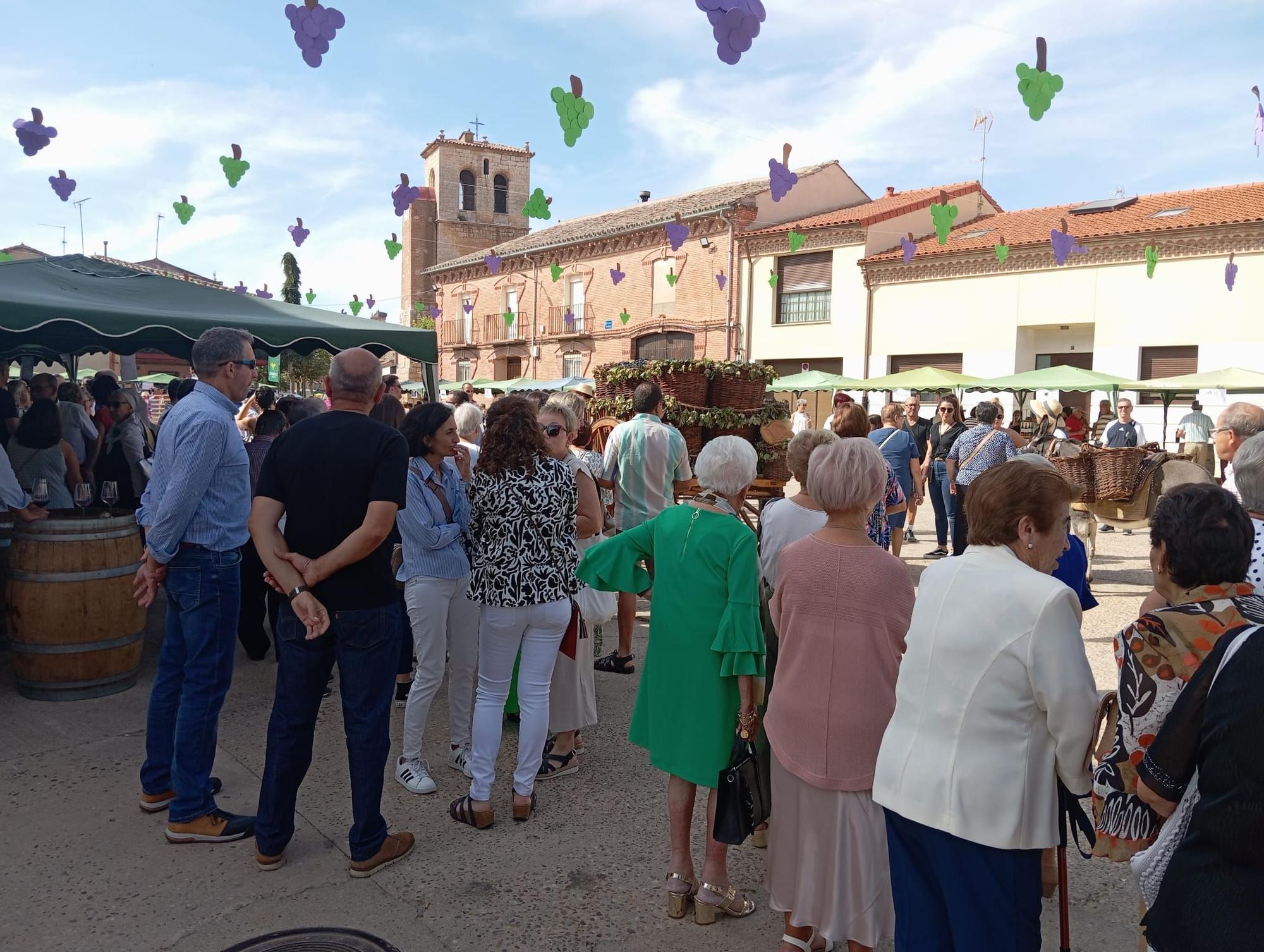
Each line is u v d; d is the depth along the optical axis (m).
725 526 2.80
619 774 4.09
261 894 2.99
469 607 4.00
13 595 4.64
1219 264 17.33
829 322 23.08
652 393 5.57
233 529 3.41
